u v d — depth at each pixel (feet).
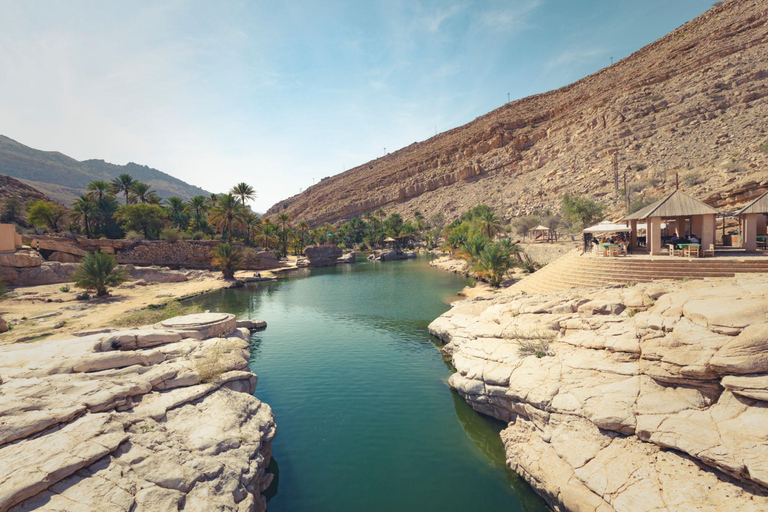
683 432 26.71
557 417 34.27
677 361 30.60
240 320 90.79
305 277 200.44
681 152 226.38
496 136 524.52
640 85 352.69
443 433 42.22
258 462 31.45
